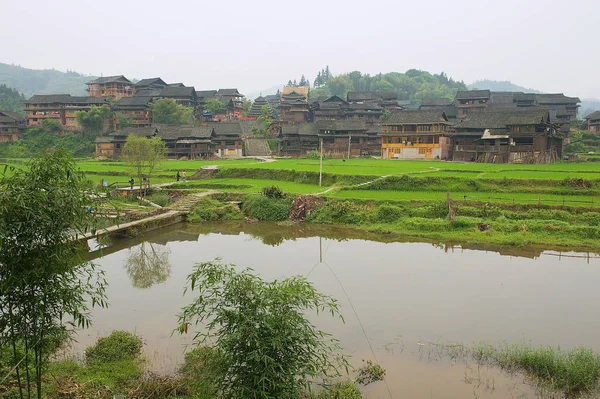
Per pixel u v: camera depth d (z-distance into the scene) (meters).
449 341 17.73
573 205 40.22
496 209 40.22
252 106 159.25
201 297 10.32
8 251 9.30
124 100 127.06
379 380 14.91
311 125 105.69
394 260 29.64
